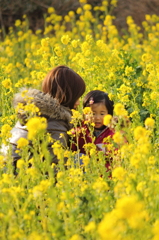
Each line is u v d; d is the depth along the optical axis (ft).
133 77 35.01
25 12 80.53
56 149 20.30
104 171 21.45
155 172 19.89
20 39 57.93
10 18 80.43
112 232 12.76
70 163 21.65
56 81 25.04
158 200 17.13
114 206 19.24
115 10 82.17
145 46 57.11
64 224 17.03
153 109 30.50
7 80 29.45
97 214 16.79
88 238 16.66
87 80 34.30
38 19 81.05
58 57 35.09
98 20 80.43
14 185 19.81
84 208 17.20
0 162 20.89
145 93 30.35
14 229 15.83
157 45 57.06
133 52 50.88
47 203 19.90
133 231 15.14
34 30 79.92
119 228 13.16
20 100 24.44
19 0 80.84
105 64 35.53
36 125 17.11
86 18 66.39
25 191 19.85
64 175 19.72
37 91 24.35
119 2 82.84
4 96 32.45
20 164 18.99
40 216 17.76
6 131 22.30
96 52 39.32
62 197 17.58
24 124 23.72
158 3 83.82
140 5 82.74
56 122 23.93
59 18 68.74
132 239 15.05
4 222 16.78
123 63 35.94
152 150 23.62
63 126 24.14
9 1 80.64
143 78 38.96
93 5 81.82
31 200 19.39
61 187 19.20
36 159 20.17
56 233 15.62
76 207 17.66
